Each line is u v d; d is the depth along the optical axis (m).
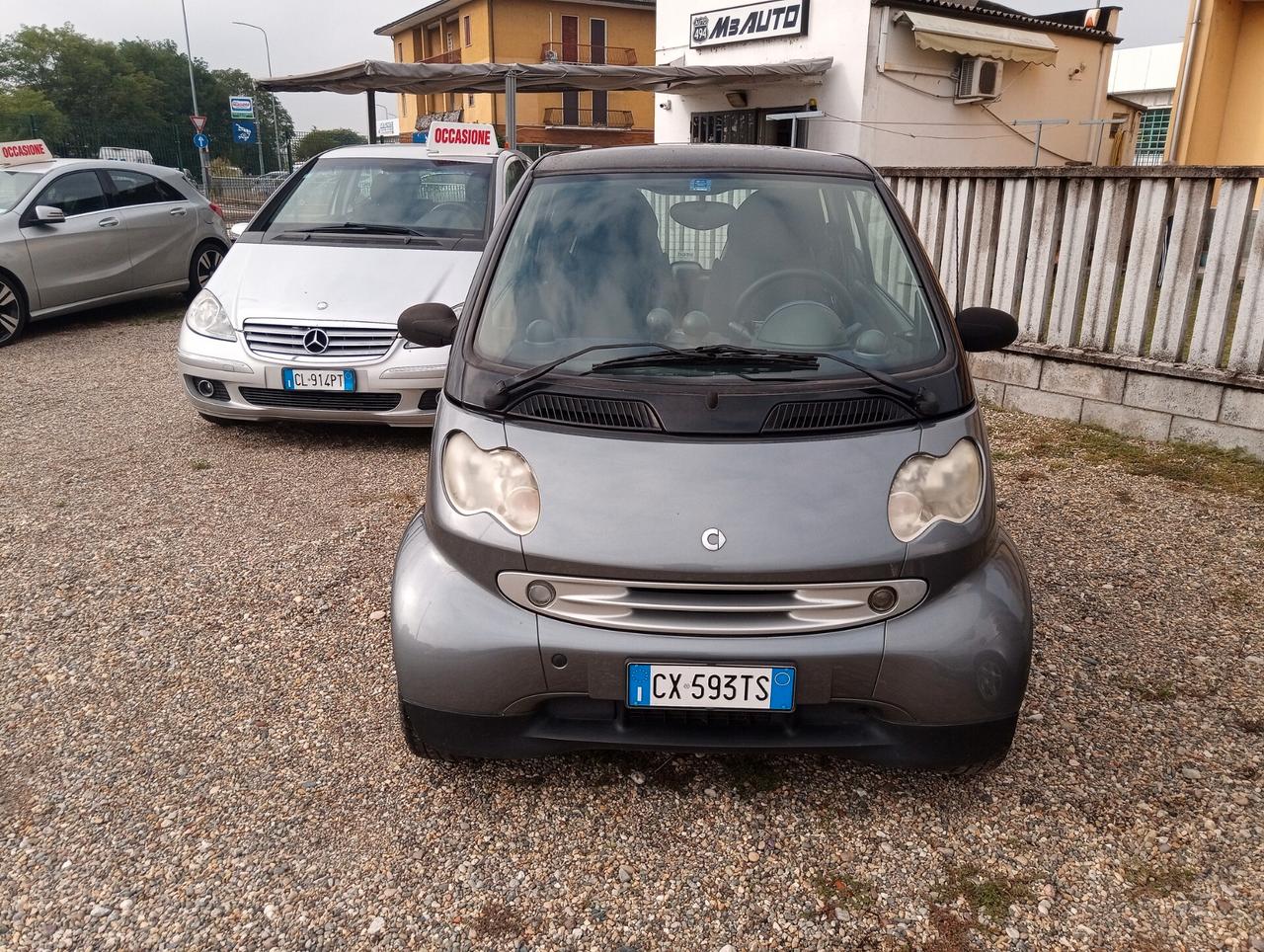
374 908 2.17
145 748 2.76
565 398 2.45
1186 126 12.08
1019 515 4.67
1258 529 4.43
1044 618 3.60
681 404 2.39
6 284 8.99
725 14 17.50
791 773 2.67
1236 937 2.09
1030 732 2.87
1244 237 5.25
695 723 2.30
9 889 2.21
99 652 3.31
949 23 15.53
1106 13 18.00
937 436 2.40
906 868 2.31
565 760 2.72
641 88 16.61
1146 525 4.50
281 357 5.45
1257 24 11.77
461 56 46.97
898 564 2.21
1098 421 6.04
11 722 2.89
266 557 4.12
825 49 15.83
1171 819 2.48
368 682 3.12
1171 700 3.04
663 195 3.04
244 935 2.09
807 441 2.34
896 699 2.22
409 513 4.64
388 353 5.44
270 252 6.06
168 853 2.33
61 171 9.79
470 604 2.30
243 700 3.02
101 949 2.04
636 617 2.22
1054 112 18.03
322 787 2.59
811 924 2.14
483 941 2.08
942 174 6.67
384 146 7.15
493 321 2.76
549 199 3.08
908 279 2.85
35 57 74.31
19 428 6.25
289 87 14.98
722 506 2.22
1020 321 6.41
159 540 4.31
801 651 2.18
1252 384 5.23
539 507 2.28
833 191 3.09
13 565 4.04
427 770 2.67
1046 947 2.07
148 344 9.20
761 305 2.78
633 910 2.18
